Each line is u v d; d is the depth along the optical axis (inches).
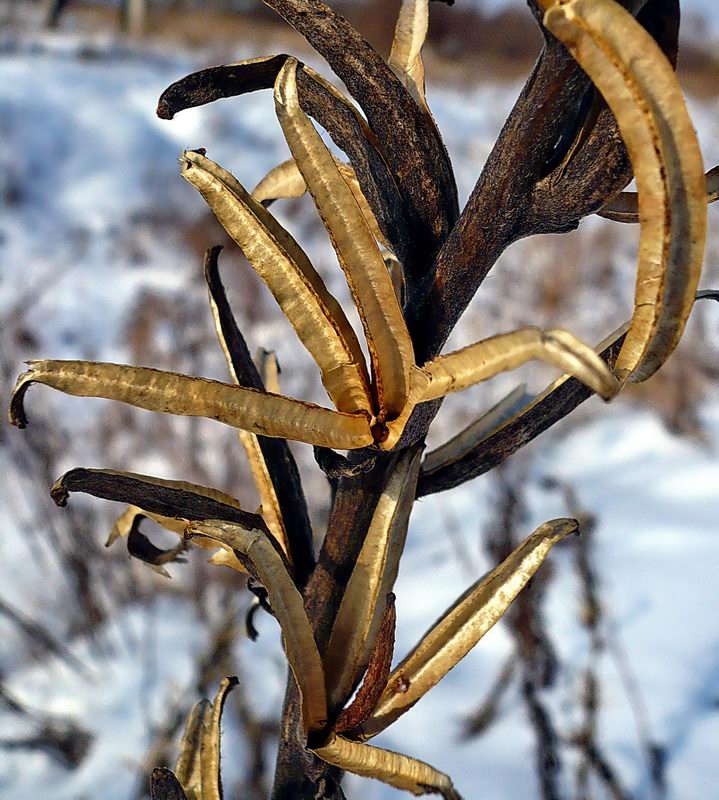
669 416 33.3
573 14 3.3
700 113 86.4
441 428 30.7
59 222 47.5
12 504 23.8
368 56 4.0
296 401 3.8
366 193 4.2
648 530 24.7
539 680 13.9
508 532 15.0
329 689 4.2
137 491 4.2
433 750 16.7
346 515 4.3
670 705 17.1
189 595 21.7
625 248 46.9
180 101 4.2
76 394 3.8
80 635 21.5
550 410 4.4
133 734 18.0
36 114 54.7
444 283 4.1
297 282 3.9
